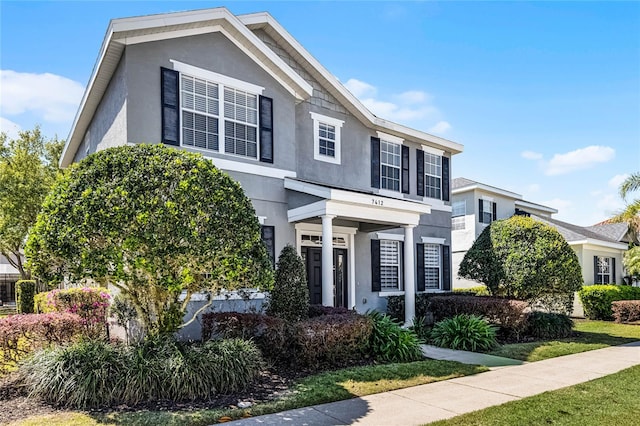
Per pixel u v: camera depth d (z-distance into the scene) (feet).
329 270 37.14
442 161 60.80
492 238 47.34
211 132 36.88
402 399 22.30
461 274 49.67
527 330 44.45
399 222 43.09
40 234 22.08
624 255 74.49
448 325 39.06
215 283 24.09
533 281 43.42
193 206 22.74
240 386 23.13
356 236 49.78
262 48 39.29
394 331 32.86
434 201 59.06
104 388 20.35
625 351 37.17
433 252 58.85
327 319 29.86
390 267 53.11
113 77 36.42
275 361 28.37
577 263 45.24
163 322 25.08
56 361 21.16
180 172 23.72
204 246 22.16
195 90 36.35
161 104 34.19
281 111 41.39
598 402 21.83
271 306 33.40
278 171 40.63
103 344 23.56
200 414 19.22
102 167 23.43
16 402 20.39
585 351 37.04
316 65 46.44
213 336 30.55
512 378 27.09
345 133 49.98
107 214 21.42
